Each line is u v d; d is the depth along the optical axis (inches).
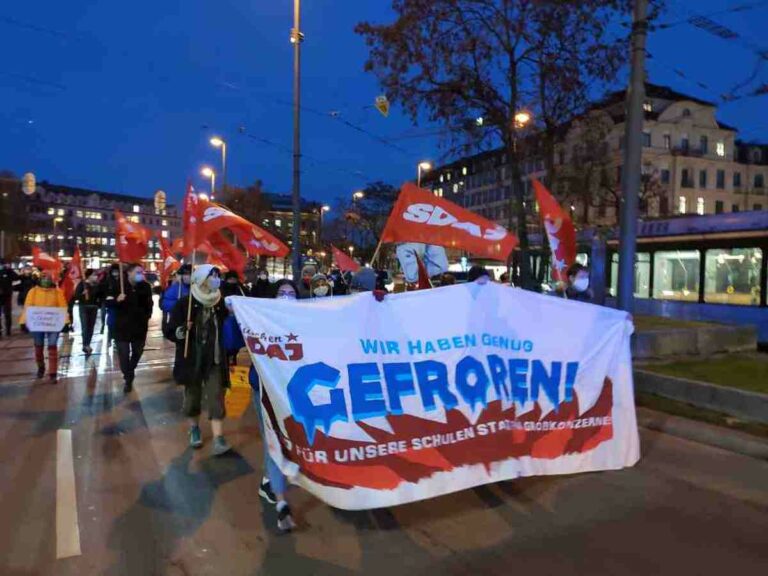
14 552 162.2
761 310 542.0
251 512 189.6
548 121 609.9
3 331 703.7
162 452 248.2
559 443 217.3
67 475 220.1
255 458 240.8
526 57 582.6
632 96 395.9
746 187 2593.5
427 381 197.0
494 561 159.8
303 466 178.9
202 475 221.5
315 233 2898.6
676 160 2456.9
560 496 204.4
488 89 589.9
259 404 201.6
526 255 615.5
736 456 247.9
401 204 246.4
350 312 193.8
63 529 175.8
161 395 355.3
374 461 185.9
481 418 202.7
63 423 291.9
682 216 648.4
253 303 185.9
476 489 210.5
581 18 550.9
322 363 185.8
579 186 1146.0
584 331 226.1
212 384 244.1
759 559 161.5
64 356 511.8
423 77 589.0
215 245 353.1
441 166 827.4
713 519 187.0
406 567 156.4
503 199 2787.9
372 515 188.9
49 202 5054.1
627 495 205.5
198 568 154.8
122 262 372.8
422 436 192.7
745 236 561.3
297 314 187.9
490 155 708.0
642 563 159.0
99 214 5423.2
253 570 154.0
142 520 182.7
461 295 210.2
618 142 2167.8
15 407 324.2
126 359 364.2
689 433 276.4
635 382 350.3
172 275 631.2
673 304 630.5
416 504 197.6
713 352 434.0
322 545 168.4
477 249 245.1
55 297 395.5
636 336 404.5
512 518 187.0
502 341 212.2
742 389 308.3
